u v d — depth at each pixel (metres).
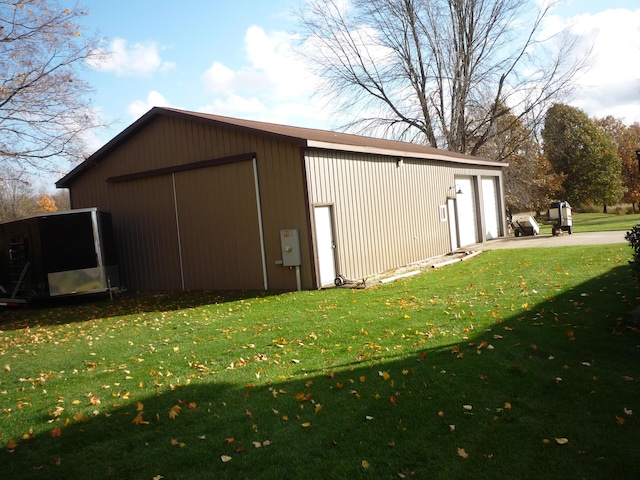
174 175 14.23
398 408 4.43
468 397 4.55
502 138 32.62
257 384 5.34
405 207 16.27
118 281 14.46
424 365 5.45
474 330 6.67
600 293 8.03
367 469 3.50
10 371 6.72
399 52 32.19
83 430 4.45
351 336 7.03
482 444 3.73
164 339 7.98
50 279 13.13
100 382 5.88
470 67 31.50
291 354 6.42
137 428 4.43
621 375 4.76
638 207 48.41
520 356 5.49
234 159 12.89
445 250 18.86
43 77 14.55
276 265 12.53
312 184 12.00
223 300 11.78
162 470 3.68
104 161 15.73
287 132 13.38
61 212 13.32
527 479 3.26
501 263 13.49
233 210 13.14
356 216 13.65
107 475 3.66
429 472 3.42
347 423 4.23
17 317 12.40
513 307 7.75
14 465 3.89
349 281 12.11
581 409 4.16
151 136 14.60
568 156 45.28
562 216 20.59
